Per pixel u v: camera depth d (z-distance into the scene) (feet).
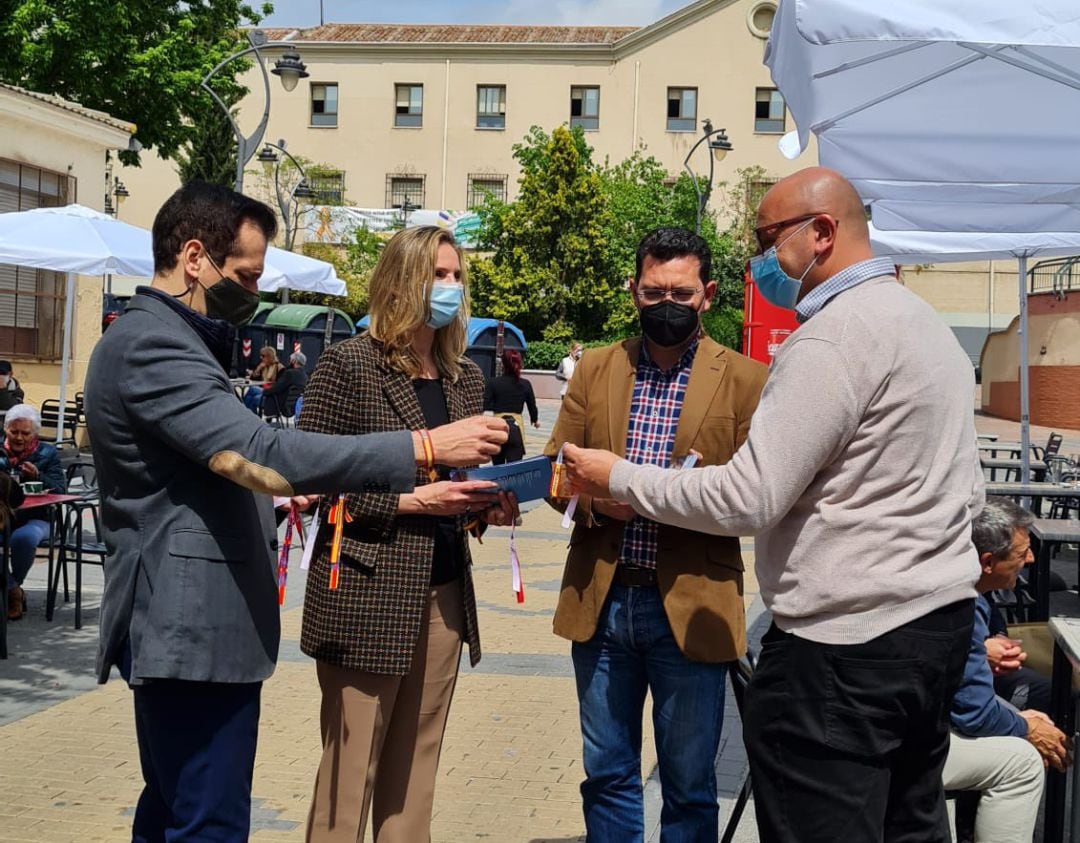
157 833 9.09
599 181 118.52
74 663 20.66
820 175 8.68
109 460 8.34
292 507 10.55
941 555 8.00
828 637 7.94
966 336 122.93
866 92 17.01
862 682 7.84
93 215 33.76
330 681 10.09
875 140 19.07
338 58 149.48
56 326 57.00
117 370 8.21
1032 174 19.63
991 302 122.42
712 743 10.21
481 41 149.38
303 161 137.59
